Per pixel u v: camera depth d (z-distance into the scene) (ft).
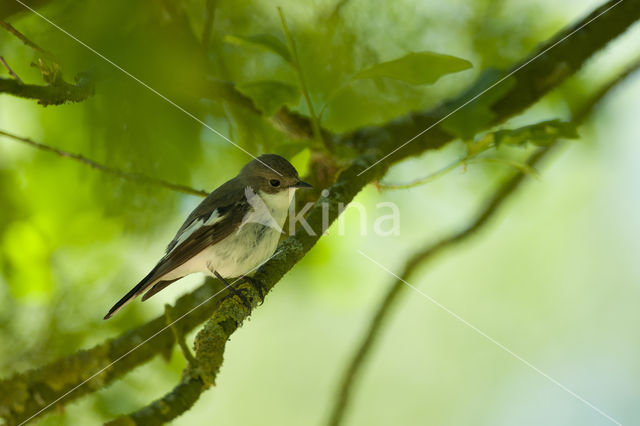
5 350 32.19
